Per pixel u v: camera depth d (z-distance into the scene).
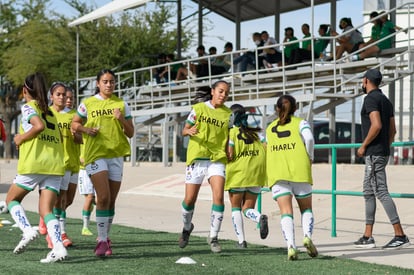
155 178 24.94
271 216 16.97
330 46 25.88
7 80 52.53
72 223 15.70
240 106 11.37
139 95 33.72
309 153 10.42
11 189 9.85
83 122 10.88
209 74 26.89
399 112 25.08
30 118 9.71
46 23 48.09
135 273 9.14
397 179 18.91
